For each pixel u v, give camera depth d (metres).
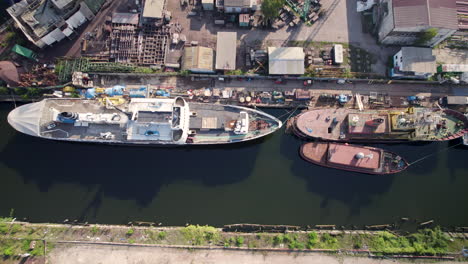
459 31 47.62
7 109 47.62
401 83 48.06
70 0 45.38
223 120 43.66
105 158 47.16
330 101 47.59
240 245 43.34
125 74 47.62
